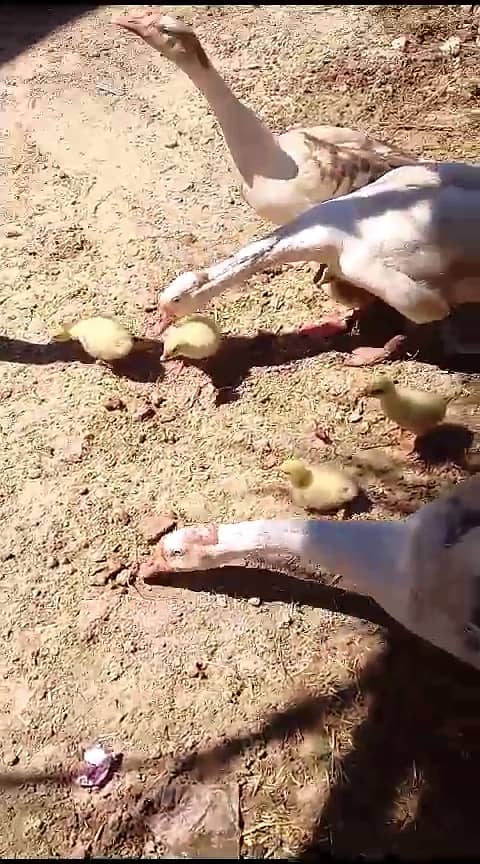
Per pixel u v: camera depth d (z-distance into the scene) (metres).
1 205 1.81
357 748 1.10
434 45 2.10
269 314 1.58
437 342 1.51
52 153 1.92
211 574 1.26
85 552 1.29
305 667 1.17
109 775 1.09
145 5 2.32
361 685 1.15
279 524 1.15
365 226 1.35
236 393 1.47
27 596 1.26
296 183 1.50
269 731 1.12
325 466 1.35
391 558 1.08
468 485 1.10
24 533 1.32
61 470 1.39
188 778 1.09
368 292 1.52
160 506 1.33
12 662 1.19
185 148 1.91
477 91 1.97
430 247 1.33
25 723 1.14
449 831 1.03
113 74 2.11
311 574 1.25
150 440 1.41
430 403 1.32
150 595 1.25
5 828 1.07
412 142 1.86
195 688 1.16
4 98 2.07
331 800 1.06
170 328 1.50
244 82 2.05
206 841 1.04
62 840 1.05
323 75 2.05
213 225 1.74
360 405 1.44
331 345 1.53
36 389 1.49
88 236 1.73
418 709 1.12
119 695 1.16
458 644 1.07
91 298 1.62
